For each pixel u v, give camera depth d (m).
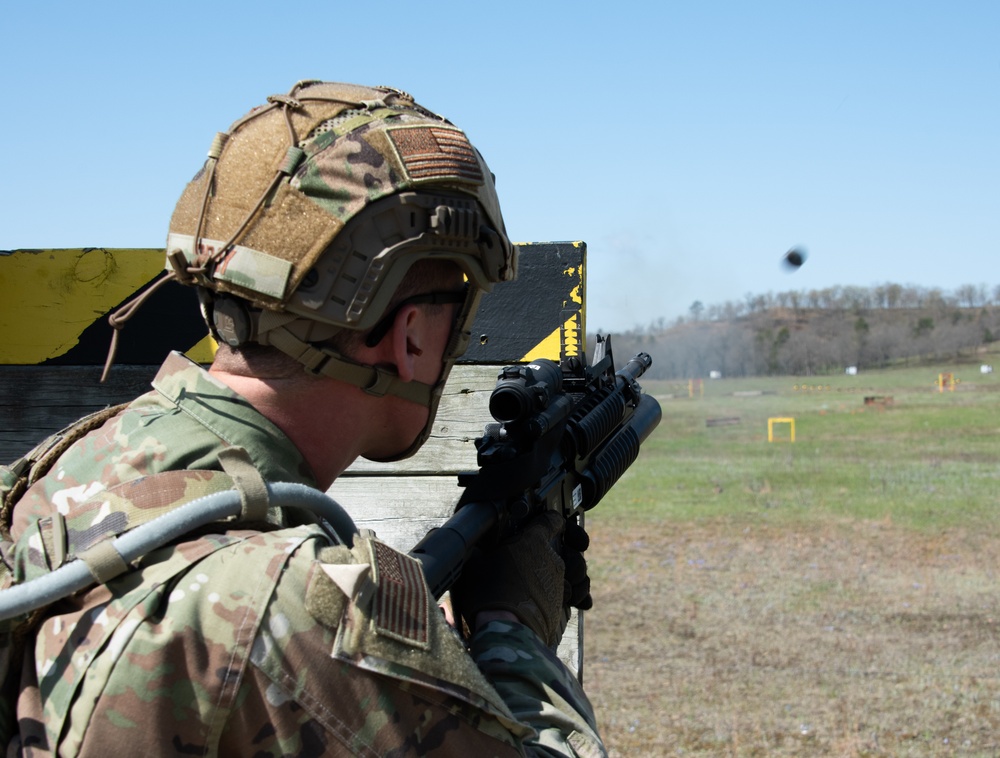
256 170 1.16
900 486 18.53
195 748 0.99
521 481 1.55
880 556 12.62
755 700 7.43
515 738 1.14
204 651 0.99
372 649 1.03
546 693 1.28
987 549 12.84
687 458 24.22
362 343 1.21
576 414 1.97
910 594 10.69
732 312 75.19
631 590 10.97
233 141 1.20
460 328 1.32
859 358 67.12
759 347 66.50
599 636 9.19
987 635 9.08
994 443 26.14
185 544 1.05
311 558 1.05
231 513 1.07
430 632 1.08
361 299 1.16
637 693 7.59
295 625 1.01
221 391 1.18
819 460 23.14
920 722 6.90
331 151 1.16
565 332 2.43
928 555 12.60
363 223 1.16
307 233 1.14
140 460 1.12
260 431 1.17
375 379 1.22
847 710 7.16
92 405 2.63
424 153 1.20
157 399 1.21
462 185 1.23
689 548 13.25
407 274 1.23
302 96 1.23
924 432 29.42
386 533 2.51
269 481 1.16
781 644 8.88
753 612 10.00
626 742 6.62
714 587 11.07
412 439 1.33
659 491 18.58
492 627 1.38
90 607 1.03
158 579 1.01
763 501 17.14
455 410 2.48
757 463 22.77
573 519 1.97
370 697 1.03
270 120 1.20
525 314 2.45
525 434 1.61
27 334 2.62
